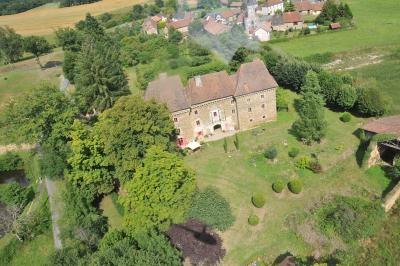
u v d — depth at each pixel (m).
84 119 75.38
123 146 48.94
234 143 61.53
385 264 40.62
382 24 111.88
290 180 52.78
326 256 42.25
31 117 55.81
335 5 119.31
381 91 72.62
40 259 44.19
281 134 62.34
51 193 54.09
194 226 44.31
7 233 47.38
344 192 49.88
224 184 53.38
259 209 48.72
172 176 43.88
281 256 43.00
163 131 50.94
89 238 43.66
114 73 79.12
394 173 49.66
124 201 44.78
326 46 100.75
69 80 96.88
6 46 119.38
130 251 36.75
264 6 144.38
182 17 146.50
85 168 51.22
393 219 45.22
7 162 66.50
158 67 97.50
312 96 63.66
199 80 61.34
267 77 63.34
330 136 60.53
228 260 42.69
